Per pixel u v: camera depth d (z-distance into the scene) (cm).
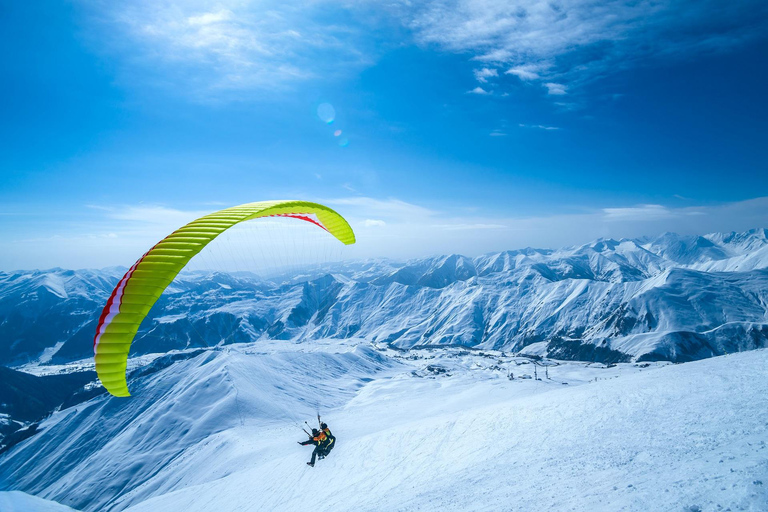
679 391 1309
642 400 1341
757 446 711
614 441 1053
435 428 2041
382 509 1138
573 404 1573
